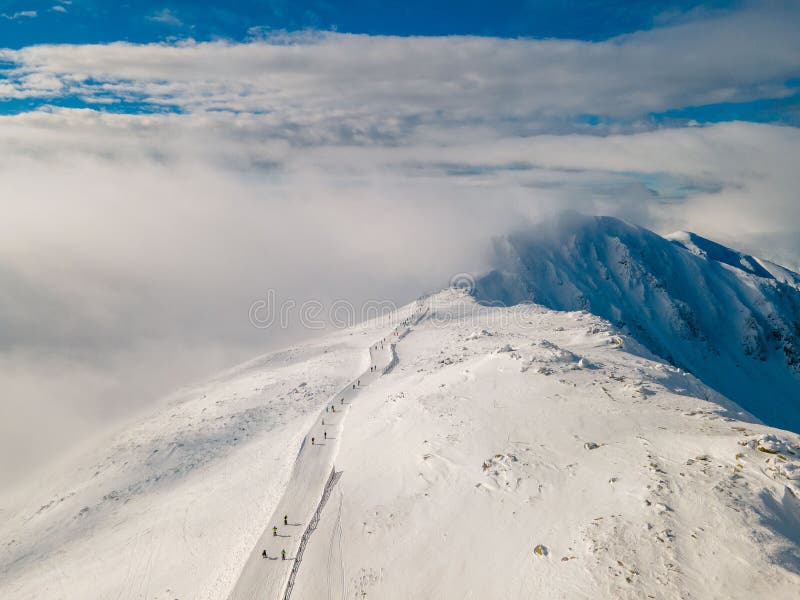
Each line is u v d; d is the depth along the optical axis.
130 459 64.62
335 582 30.47
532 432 40.56
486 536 30.84
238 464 56.38
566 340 80.12
